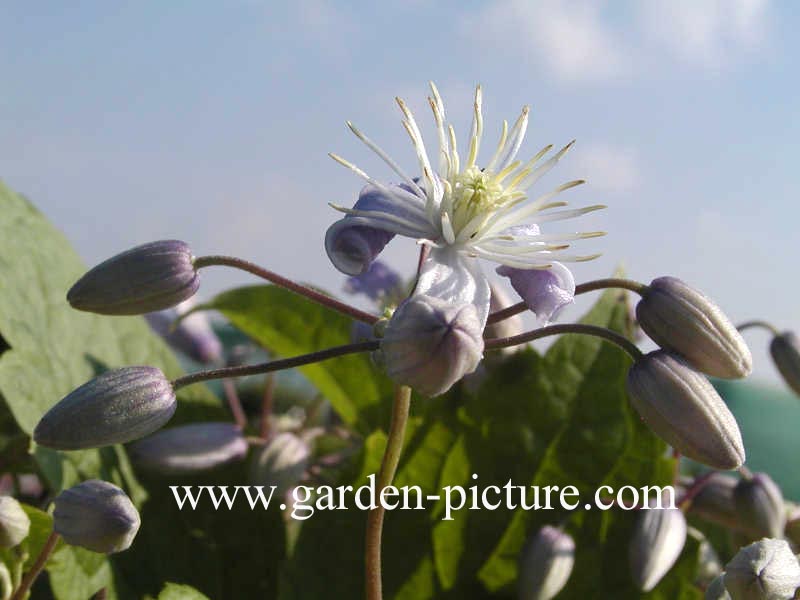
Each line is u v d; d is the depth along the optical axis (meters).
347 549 0.12
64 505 0.09
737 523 0.13
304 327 0.14
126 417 0.09
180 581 0.12
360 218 0.09
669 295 0.09
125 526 0.09
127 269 0.09
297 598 0.12
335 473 0.15
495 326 0.12
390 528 0.13
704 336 0.09
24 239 0.13
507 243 0.10
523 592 0.12
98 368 0.13
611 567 0.13
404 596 0.13
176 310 0.16
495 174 0.10
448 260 0.09
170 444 0.12
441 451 0.13
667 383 0.09
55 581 0.11
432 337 0.08
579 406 0.13
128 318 0.14
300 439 0.14
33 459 0.11
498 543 0.13
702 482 0.13
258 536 0.13
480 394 0.13
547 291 0.09
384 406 0.14
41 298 0.13
